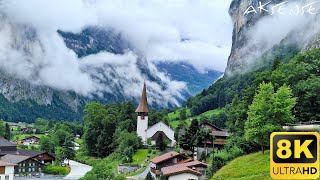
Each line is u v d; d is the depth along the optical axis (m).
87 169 157.12
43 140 195.50
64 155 177.00
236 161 78.00
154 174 99.19
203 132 105.25
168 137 168.75
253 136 75.62
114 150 173.12
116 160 150.00
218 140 118.88
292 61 98.00
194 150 109.56
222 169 75.94
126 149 146.62
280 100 74.88
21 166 152.12
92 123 190.50
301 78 90.00
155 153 149.38
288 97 75.56
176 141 154.62
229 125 116.00
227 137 116.06
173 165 92.50
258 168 69.19
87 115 194.00
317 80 85.19
